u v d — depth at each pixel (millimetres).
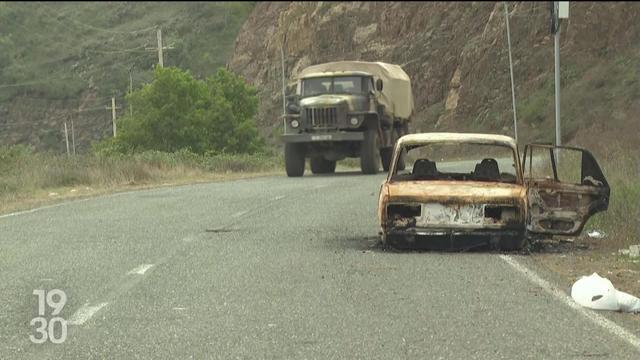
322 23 139500
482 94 115688
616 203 21688
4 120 160375
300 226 22625
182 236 20703
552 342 10609
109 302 13070
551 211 18219
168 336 10992
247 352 10203
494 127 110688
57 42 188375
